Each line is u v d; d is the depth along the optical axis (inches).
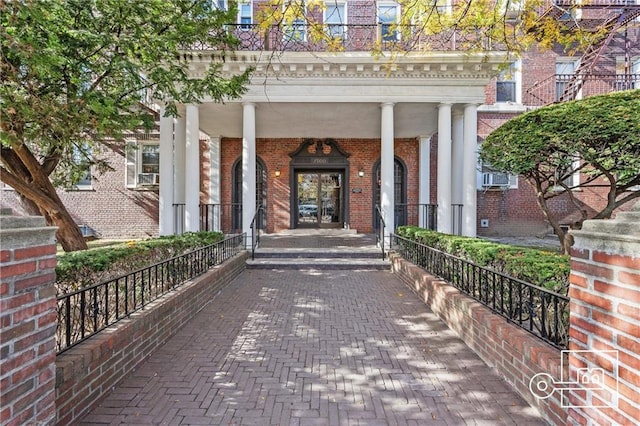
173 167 384.2
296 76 343.6
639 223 65.6
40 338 74.9
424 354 138.0
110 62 191.5
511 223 508.1
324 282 261.6
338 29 347.3
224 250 270.1
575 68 492.7
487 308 141.1
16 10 134.6
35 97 157.9
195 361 131.8
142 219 502.3
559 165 258.2
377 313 189.3
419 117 410.3
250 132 347.3
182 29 203.6
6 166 248.2
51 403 78.0
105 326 117.2
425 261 232.2
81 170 325.4
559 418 89.9
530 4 187.2
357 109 375.9
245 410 100.5
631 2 419.5
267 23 179.5
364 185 508.1
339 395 108.5
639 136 207.9
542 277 120.4
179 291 171.0
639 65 482.3
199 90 233.8
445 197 350.3
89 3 176.2
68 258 137.9
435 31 215.6
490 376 120.1
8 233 66.5
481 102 348.8
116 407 101.2
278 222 505.0
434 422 95.1
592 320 76.4
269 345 147.0
